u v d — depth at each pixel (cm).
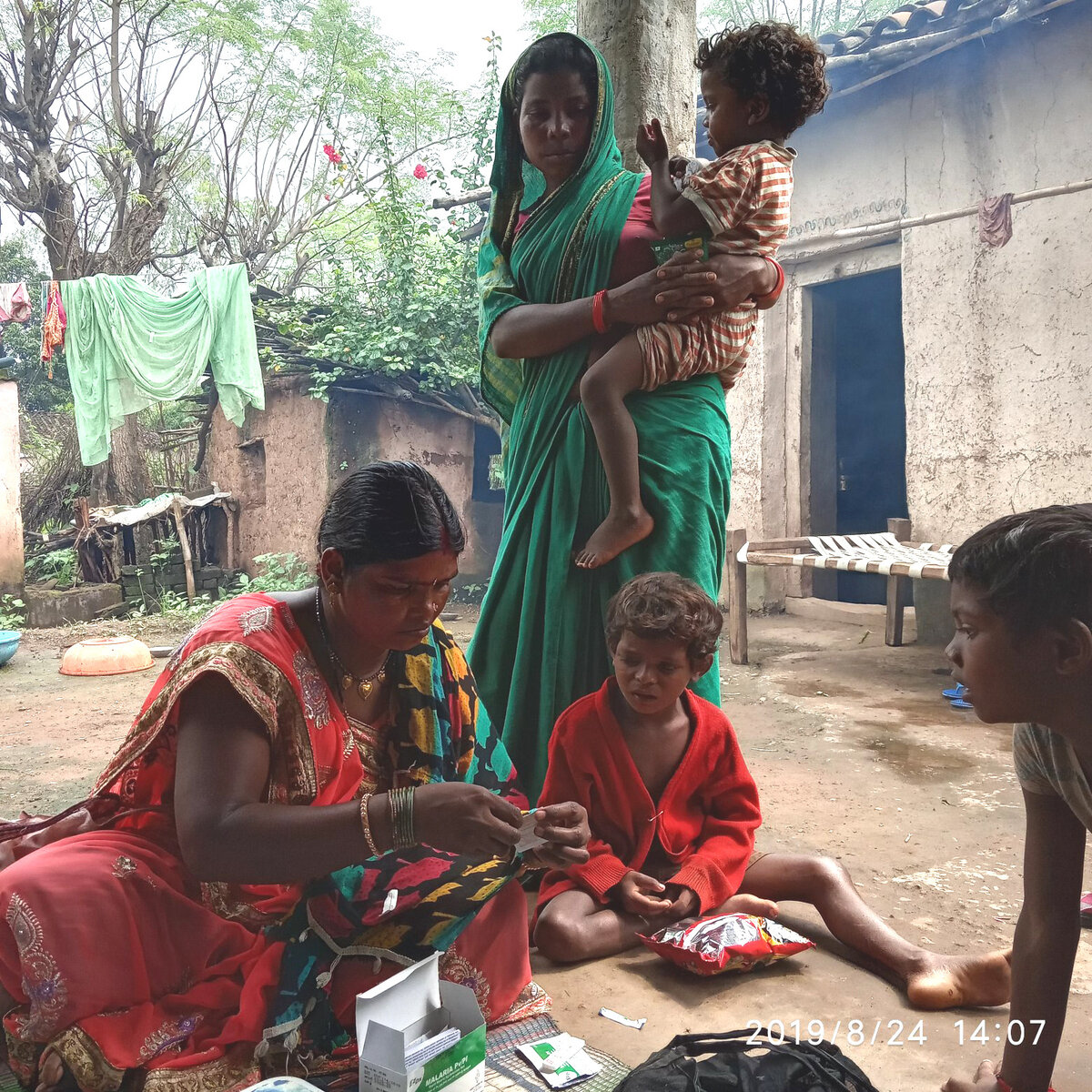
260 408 1044
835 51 728
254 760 176
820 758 446
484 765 223
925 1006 218
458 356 1021
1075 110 632
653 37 378
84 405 1041
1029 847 176
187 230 1842
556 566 300
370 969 187
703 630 244
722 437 308
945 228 711
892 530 754
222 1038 179
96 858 183
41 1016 173
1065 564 137
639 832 257
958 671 151
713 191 275
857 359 1001
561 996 226
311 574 1057
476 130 1115
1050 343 652
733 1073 166
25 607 1015
